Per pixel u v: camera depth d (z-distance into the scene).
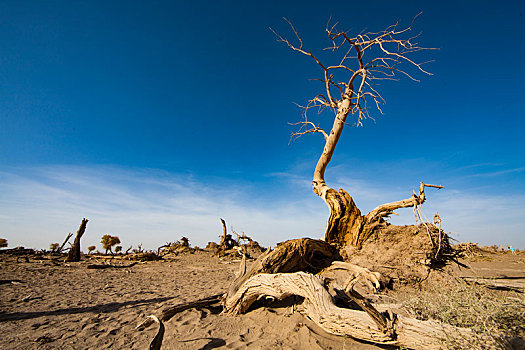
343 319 3.50
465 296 3.67
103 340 4.30
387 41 9.09
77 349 3.95
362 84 9.52
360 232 8.23
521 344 2.43
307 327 4.19
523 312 2.98
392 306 4.39
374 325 3.20
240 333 4.30
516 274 8.80
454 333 2.72
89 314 6.02
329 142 9.95
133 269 17.81
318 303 3.96
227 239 31.44
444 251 7.18
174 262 23.86
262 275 5.23
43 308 6.66
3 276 12.44
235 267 18.19
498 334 2.63
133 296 8.23
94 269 17.64
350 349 3.41
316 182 10.16
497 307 3.15
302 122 11.32
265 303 5.70
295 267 6.82
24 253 29.72
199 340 4.06
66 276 13.48
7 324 5.24
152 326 4.95
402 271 6.93
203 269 17.42
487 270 10.75
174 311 5.22
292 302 5.39
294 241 6.84
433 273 6.68
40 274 13.88
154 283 11.19
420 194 7.54
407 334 2.96
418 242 7.14
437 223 7.30
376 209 8.30
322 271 7.22
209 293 8.28
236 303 5.41
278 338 3.95
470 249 7.09
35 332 4.74
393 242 7.58
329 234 8.83
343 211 8.72
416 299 4.28
